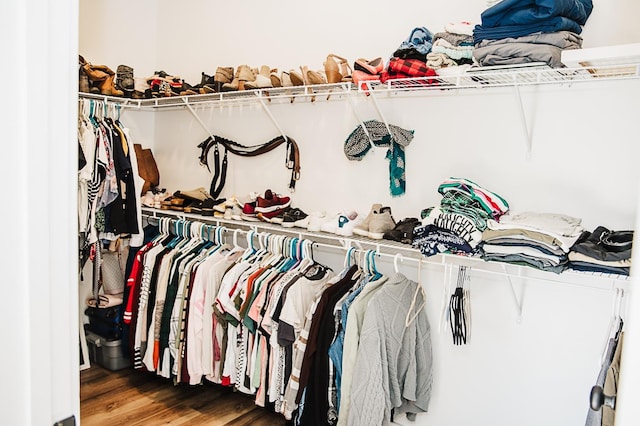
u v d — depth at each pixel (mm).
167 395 2889
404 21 2475
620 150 1949
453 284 2348
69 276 652
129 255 3131
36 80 595
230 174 3270
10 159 582
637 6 1903
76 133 648
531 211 2156
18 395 609
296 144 2896
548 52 1736
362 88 2289
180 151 3566
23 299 603
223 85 2898
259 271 2531
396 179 2475
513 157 2193
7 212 584
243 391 2572
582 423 2049
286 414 2332
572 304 2053
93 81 3051
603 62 1707
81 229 2764
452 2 2316
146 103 3443
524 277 1975
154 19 3723
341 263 2736
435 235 2035
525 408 2184
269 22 3035
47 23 603
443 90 2357
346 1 2682
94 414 2631
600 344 1996
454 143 2348
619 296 1730
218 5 3311
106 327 3238
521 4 1810
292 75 2547
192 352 2678
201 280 2666
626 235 1772
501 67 1840
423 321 2355
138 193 3008
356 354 2084
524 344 2174
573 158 2051
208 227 2904
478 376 2299
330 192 2781
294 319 2316
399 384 2201
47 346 629
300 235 2568
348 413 2080
